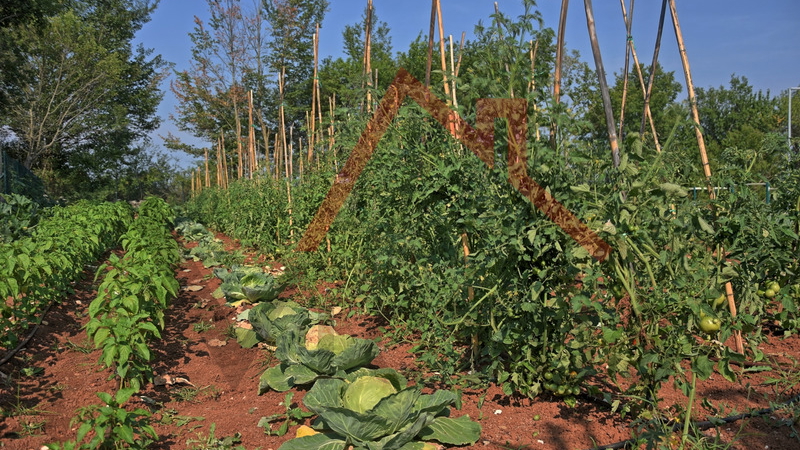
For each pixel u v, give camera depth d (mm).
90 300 7441
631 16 5918
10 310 4992
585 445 3479
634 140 3145
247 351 5633
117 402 3256
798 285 5164
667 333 3381
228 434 3834
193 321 6824
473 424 3611
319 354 4215
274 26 31750
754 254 4246
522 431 3693
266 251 10703
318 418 3867
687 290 3318
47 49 28531
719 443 3404
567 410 3949
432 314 4742
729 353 3186
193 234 16391
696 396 4125
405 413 3375
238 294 7215
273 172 13008
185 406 4391
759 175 4605
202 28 31000
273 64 32250
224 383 4891
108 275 4492
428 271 5082
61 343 5617
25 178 15945
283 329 5305
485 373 4328
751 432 3541
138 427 3600
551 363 3758
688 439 3230
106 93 31609
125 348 4027
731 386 4297
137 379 4402
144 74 39344
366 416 3258
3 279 5051
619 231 3104
